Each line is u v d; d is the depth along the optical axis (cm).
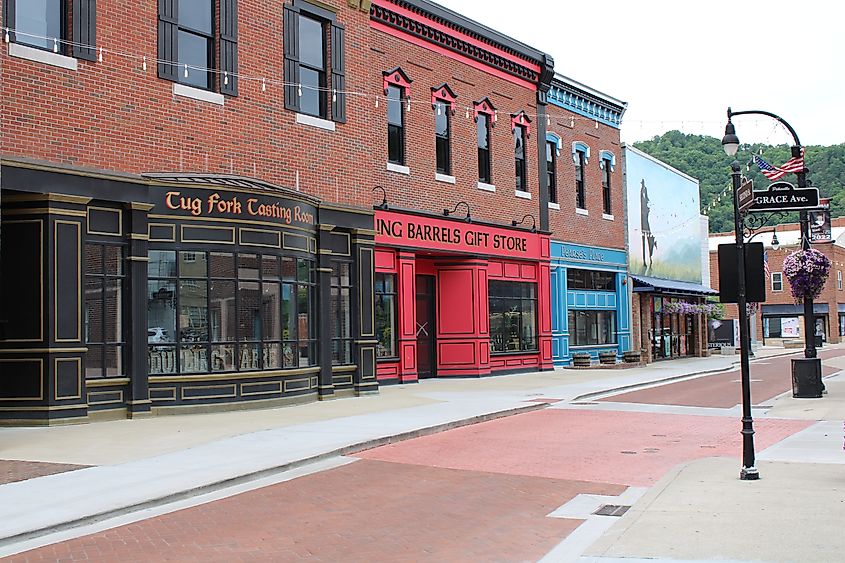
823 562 750
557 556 842
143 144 1820
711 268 7444
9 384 1653
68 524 951
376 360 2398
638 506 991
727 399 2341
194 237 1866
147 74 1836
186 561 827
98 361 1738
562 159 3591
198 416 1822
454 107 2945
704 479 1148
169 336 1834
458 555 850
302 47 2227
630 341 4050
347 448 1437
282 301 2027
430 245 2794
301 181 2181
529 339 3316
